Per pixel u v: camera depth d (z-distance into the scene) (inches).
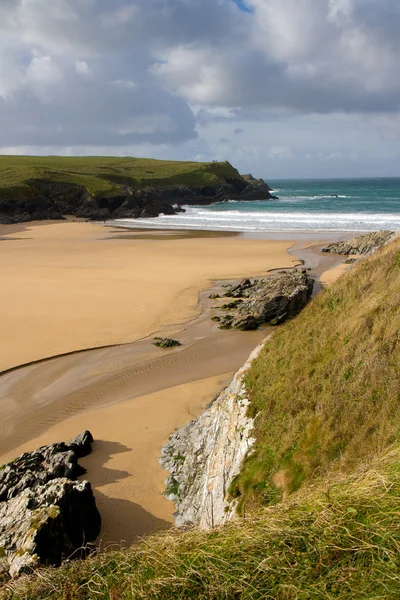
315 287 1558.8
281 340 556.1
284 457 375.9
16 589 213.5
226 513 375.6
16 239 2733.8
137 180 5310.0
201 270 1817.2
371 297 516.7
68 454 591.8
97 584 197.9
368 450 326.6
